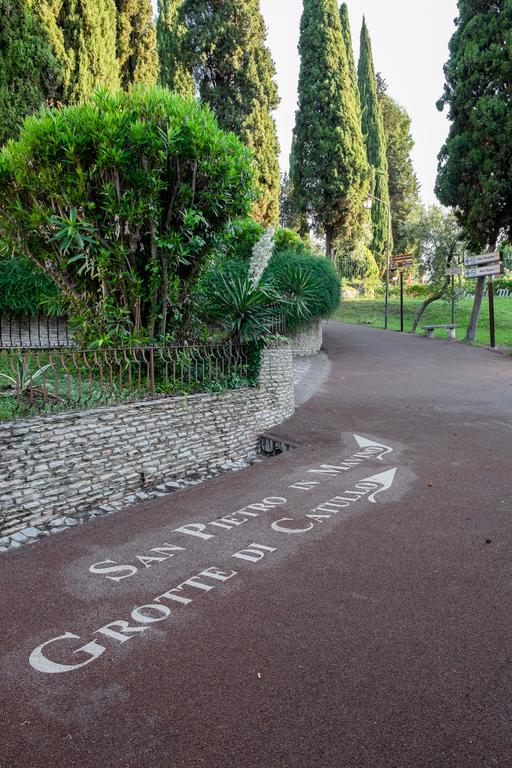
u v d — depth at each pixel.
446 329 25.44
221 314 8.57
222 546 4.55
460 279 25.84
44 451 5.52
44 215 6.86
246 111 22.48
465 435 8.32
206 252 7.96
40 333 11.57
